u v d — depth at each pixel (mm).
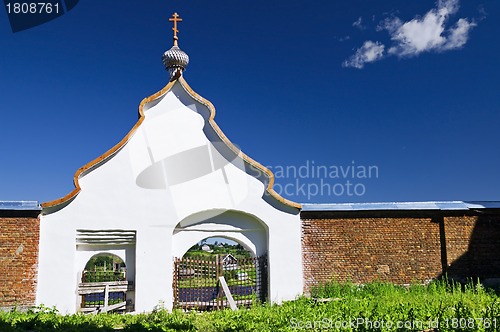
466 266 17797
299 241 17516
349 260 17578
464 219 18125
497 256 17906
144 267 16391
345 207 18125
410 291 16266
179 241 17125
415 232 17953
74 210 16250
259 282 17438
